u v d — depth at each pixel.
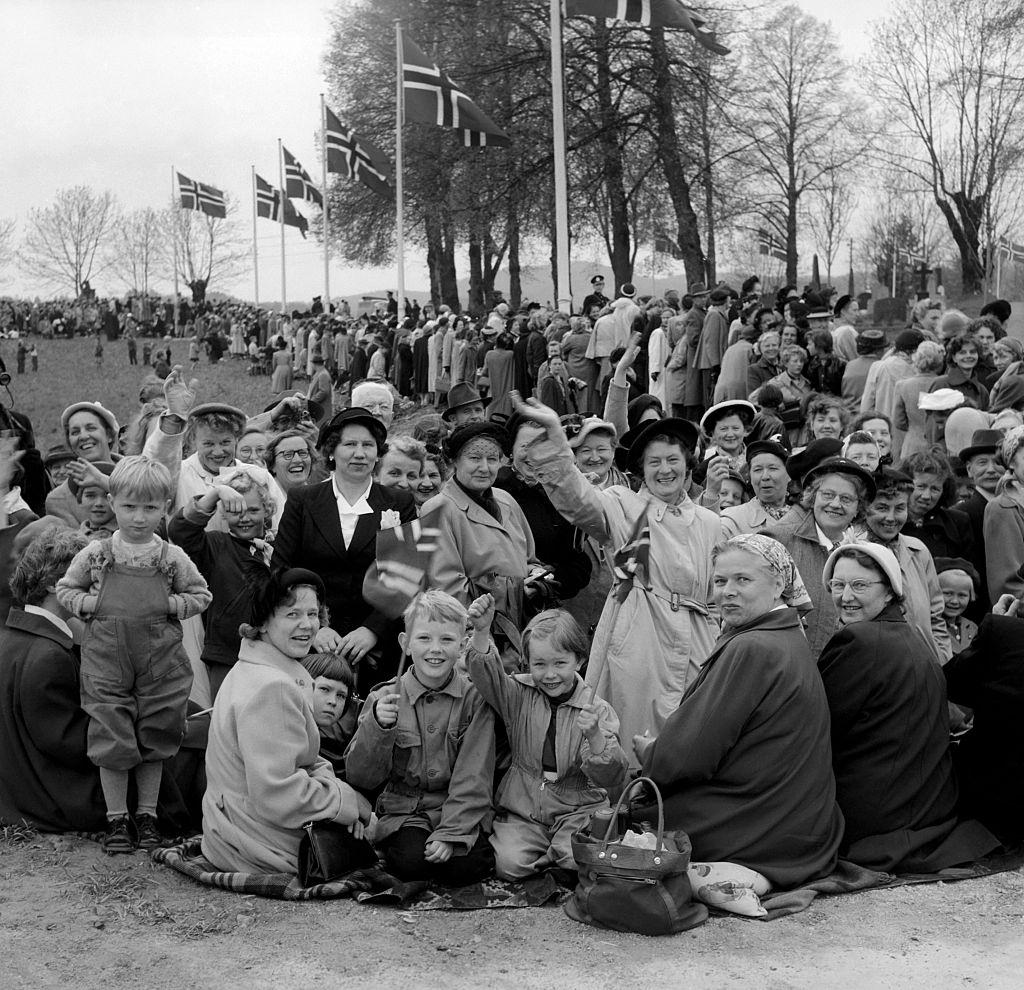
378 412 8.95
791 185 42.16
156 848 5.41
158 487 5.45
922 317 15.65
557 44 19.81
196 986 4.16
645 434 5.82
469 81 38.16
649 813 5.02
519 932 4.59
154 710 5.45
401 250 31.31
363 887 4.97
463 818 5.05
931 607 6.38
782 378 12.61
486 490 6.18
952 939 4.51
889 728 5.24
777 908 4.73
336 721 5.67
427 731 5.20
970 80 37.56
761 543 5.18
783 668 5.02
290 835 5.09
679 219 37.12
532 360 18.80
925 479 7.18
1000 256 30.84
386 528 6.03
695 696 5.07
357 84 43.72
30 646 5.59
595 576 7.82
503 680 5.16
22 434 7.66
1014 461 7.18
